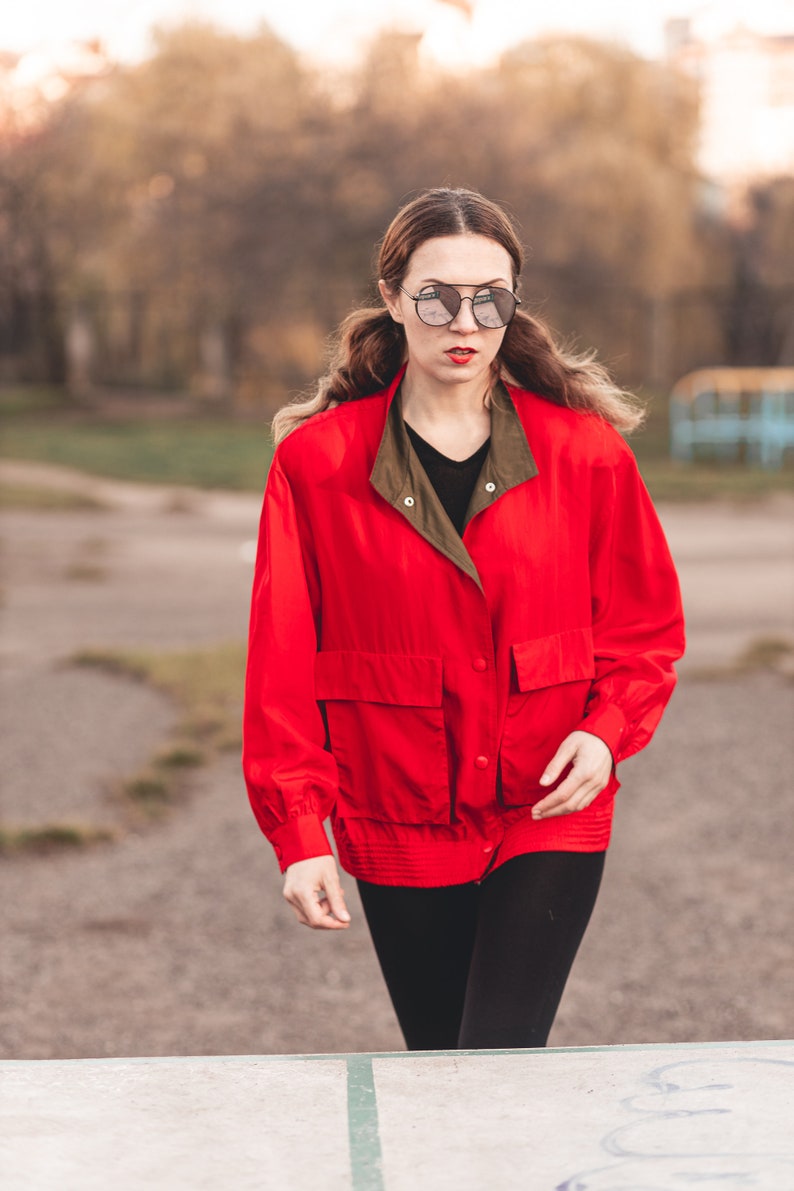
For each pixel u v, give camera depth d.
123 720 7.70
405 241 2.23
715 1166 1.55
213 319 35.06
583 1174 1.54
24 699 8.23
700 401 27.28
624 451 2.34
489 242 2.21
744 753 6.94
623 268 32.06
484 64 34.88
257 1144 1.64
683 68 36.84
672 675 2.34
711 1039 3.88
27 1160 1.60
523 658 2.25
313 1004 4.21
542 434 2.29
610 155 31.36
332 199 32.62
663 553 2.37
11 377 43.09
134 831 5.85
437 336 2.20
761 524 16.73
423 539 2.22
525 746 2.29
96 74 38.53
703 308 34.66
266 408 35.44
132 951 4.62
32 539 15.73
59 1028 4.00
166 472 22.91
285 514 2.28
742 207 39.22
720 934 4.67
